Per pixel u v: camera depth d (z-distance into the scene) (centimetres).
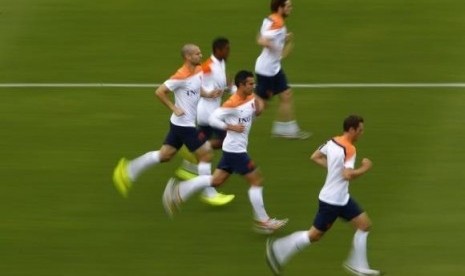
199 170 5072
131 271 4512
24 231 4872
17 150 5731
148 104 6288
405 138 5747
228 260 4597
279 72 5675
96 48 7112
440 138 5728
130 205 5128
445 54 6862
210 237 4803
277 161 5559
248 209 5066
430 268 4494
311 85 6500
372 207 5028
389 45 7025
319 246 4706
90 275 4481
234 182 5350
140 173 5184
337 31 7262
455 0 7700
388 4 7650
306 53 6956
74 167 5528
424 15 7462
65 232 4862
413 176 5322
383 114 6062
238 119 4688
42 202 5156
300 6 7662
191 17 7531
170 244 4747
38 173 5466
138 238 4806
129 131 5947
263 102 5697
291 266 4541
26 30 7394
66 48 7119
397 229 4822
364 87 6444
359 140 5747
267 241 4584
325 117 6066
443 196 5109
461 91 6319
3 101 6356
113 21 7506
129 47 7112
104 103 6309
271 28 5550
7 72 6775
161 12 7631
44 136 5894
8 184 5347
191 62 4962
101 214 5038
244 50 6981
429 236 4756
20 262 4594
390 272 4469
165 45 7119
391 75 6600
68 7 7744
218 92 5281
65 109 6238
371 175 5347
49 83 6606
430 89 6366
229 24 7388
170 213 4903
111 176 5428
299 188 5253
